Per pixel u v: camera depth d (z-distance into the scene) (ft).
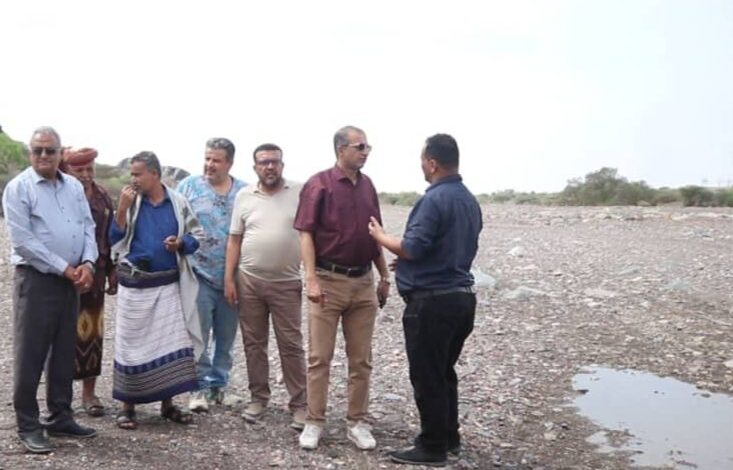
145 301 20.48
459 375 27.45
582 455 20.90
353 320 20.16
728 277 45.93
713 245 62.13
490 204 133.28
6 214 18.30
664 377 27.96
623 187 130.41
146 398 20.36
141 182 20.56
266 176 20.99
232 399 23.58
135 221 20.62
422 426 19.30
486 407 24.39
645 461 20.56
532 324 34.73
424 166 19.17
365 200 19.79
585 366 29.12
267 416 22.49
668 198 128.36
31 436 18.66
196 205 22.25
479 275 43.73
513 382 26.96
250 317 21.58
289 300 21.29
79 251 19.08
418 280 18.71
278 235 21.01
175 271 20.86
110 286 22.03
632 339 32.50
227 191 22.57
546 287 42.96
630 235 70.74
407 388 25.88
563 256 55.16
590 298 40.01
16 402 18.67
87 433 19.75
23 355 18.48
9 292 39.14
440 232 18.54
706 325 34.65
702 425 23.26
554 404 25.02
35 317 18.48
